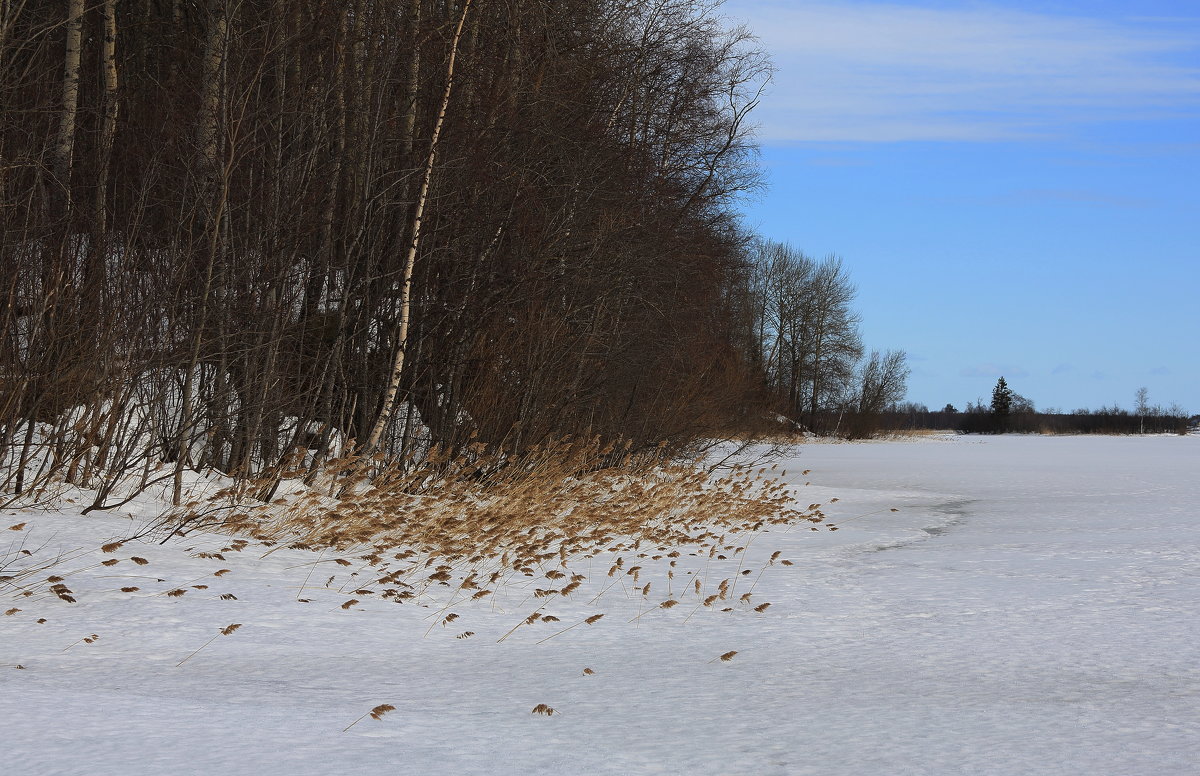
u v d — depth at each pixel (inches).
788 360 3339.1
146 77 847.7
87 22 844.6
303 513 568.4
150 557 450.0
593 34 925.8
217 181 611.5
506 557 506.3
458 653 352.2
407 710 273.3
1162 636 399.5
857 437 3464.6
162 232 637.9
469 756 232.8
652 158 993.5
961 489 1245.7
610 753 241.1
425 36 758.5
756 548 666.2
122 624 355.3
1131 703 299.6
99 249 565.3
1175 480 1419.8
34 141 615.2
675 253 993.5
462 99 800.3
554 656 354.0
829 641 387.9
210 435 636.7
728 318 1294.3
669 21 1002.7
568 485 778.2
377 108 748.0
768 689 312.7
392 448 773.3
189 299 595.5
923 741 257.4
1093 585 521.0
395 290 778.2
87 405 535.2
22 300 543.8
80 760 213.8
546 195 858.1
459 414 816.3
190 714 255.1
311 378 717.3
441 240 798.5
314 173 717.3
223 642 343.9
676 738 256.4
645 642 381.7
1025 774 232.5
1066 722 277.7
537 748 242.4
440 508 647.1
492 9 834.8
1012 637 396.8
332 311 769.6
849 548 672.4
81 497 542.9
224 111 626.2
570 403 877.8
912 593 494.9
